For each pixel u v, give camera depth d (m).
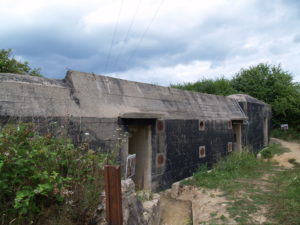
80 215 2.62
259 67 22.16
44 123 3.90
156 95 6.76
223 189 6.00
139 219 3.36
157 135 6.22
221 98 10.55
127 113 5.06
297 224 3.96
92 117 4.63
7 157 2.27
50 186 2.28
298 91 20.72
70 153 2.96
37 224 2.37
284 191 5.69
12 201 2.23
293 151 12.33
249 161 9.24
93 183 2.94
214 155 8.79
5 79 3.81
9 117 3.53
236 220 4.19
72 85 4.69
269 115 16.06
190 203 5.73
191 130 7.62
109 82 5.53
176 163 6.89
